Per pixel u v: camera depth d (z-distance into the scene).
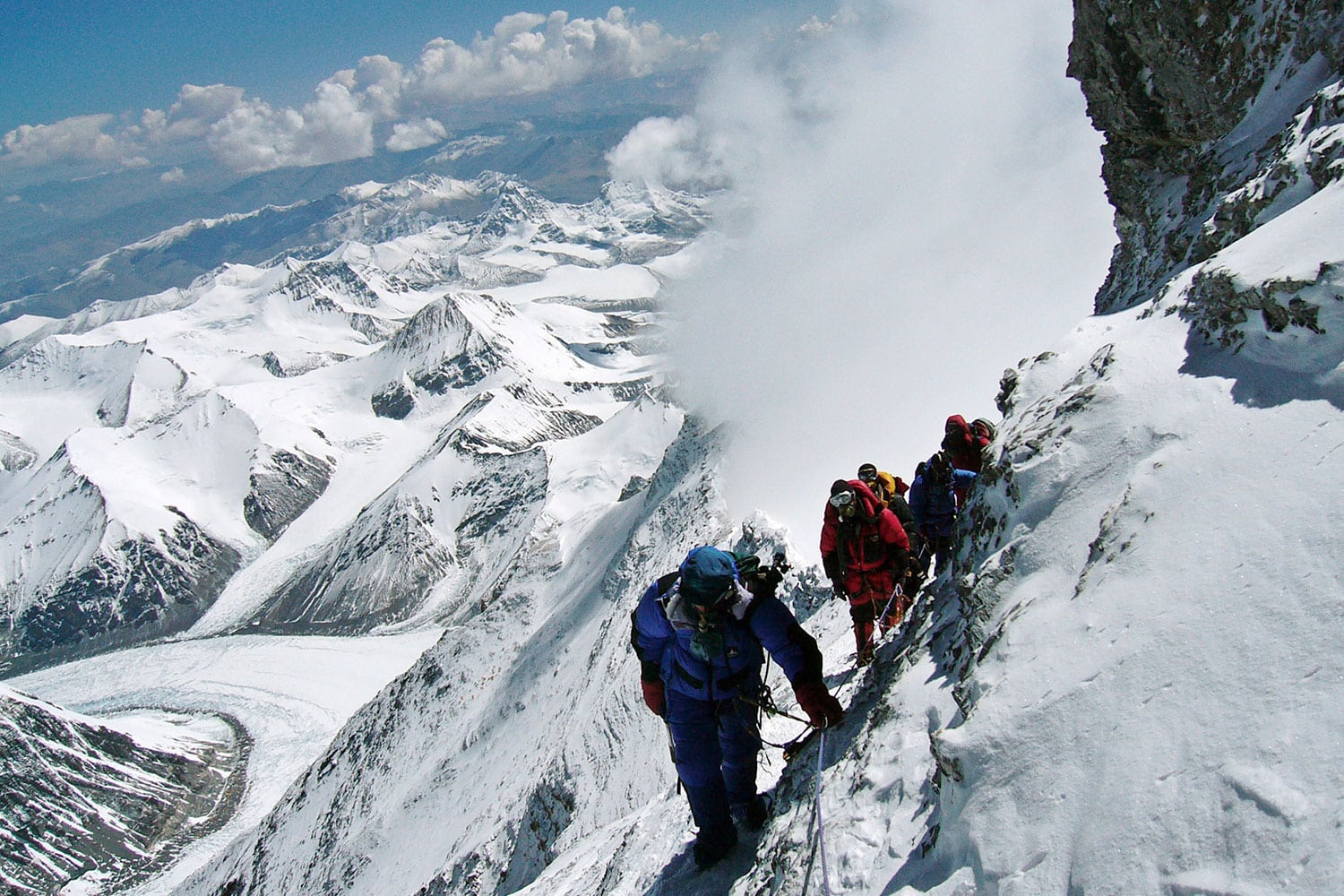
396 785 72.62
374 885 58.62
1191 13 9.24
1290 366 3.58
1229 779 2.40
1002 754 3.26
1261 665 2.61
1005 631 3.85
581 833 29.58
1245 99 8.66
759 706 5.23
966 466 7.88
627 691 36.12
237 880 83.25
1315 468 3.04
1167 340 4.51
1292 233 4.02
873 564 7.26
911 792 4.03
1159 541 3.41
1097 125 11.52
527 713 61.03
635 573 64.12
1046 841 2.83
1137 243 10.94
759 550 32.00
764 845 5.27
